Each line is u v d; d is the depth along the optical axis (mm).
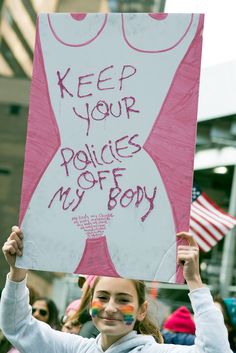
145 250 3035
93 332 4715
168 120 3096
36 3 20703
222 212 6840
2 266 18219
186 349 3037
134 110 3141
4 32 21047
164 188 3053
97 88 3201
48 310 5656
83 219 3125
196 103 3078
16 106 21188
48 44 3281
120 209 3090
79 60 3240
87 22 3254
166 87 3121
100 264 3082
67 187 3164
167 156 3068
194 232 6773
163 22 3164
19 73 21219
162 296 14008
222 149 17938
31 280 16297
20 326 3262
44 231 3154
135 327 3439
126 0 19328
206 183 20328
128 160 3109
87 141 3176
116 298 3156
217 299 5684
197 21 3131
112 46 3211
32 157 3217
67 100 3227
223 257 17875
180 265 2984
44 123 3230
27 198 3193
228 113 14656
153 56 3158
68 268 3109
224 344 2865
